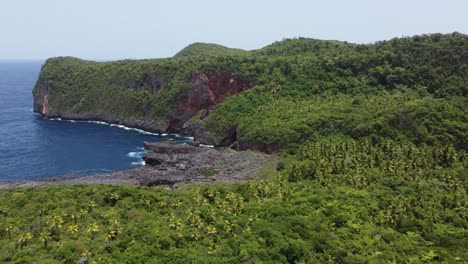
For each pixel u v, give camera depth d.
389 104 144.62
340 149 122.62
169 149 152.62
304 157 126.50
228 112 177.00
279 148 144.00
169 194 93.00
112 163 145.50
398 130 126.50
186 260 61.50
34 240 68.50
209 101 193.62
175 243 67.94
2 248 66.38
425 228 76.88
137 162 146.75
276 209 80.62
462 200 88.12
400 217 79.56
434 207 85.88
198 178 123.44
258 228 72.00
